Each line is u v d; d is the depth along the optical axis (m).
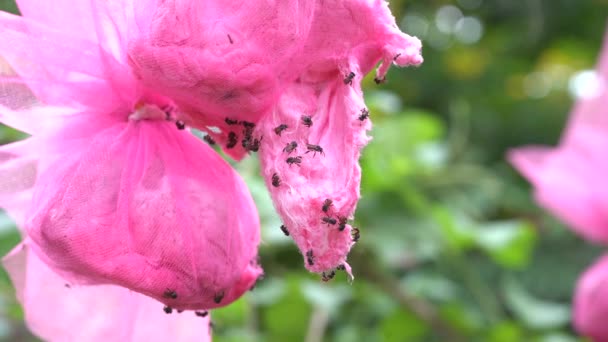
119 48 0.40
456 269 0.84
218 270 0.41
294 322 0.71
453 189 0.85
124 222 0.40
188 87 0.40
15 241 0.55
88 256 0.40
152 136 0.41
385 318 0.76
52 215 0.40
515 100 1.28
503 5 1.32
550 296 0.98
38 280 0.45
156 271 0.40
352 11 0.39
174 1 0.39
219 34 0.39
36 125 0.41
